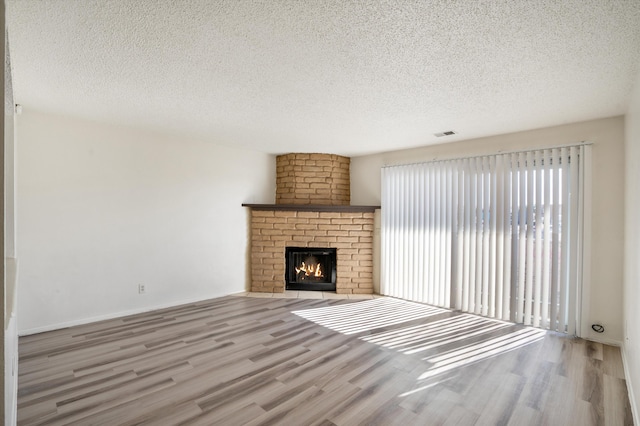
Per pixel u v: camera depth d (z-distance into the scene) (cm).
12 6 155
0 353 95
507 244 370
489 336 321
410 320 369
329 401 206
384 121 339
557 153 338
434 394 216
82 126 346
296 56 204
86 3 154
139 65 219
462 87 248
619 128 308
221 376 236
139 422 182
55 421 182
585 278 318
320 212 505
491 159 385
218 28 174
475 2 148
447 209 422
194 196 442
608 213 311
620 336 302
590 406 204
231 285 487
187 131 395
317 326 347
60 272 333
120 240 374
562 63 207
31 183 316
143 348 284
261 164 523
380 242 502
